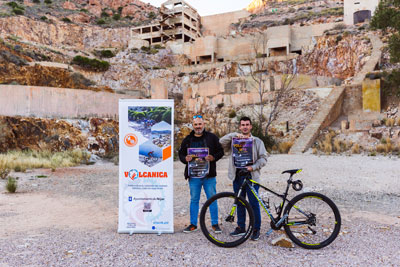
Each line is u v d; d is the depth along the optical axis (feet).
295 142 77.87
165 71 210.59
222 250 13.75
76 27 323.98
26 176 41.65
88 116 95.96
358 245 14.20
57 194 29.30
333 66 172.96
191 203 16.84
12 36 183.01
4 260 12.60
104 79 199.11
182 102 150.20
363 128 83.35
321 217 14.53
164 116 17.20
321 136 82.17
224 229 15.24
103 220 19.79
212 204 15.14
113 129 86.99
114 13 423.23
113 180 38.45
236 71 198.18
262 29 319.06
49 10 360.48
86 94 96.43
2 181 36.88
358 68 155.63
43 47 187.62
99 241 15.23
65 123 81.92
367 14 224.94
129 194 16.98
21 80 122.83
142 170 17.06
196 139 16.49
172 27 318.45
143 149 17.13
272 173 39.52
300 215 14.51
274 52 238.27
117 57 244.83
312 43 208.33
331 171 40.52
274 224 14.56
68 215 21.17
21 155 65.82
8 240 15.35
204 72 213.87
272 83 118.93
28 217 20.53
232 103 121.90
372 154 60.85
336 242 14.67
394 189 28.22
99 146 80.64
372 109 96.22
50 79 128.57
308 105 102.47
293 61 188.96
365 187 29.27
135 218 16.88
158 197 16.96
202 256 12.96
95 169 51.60
